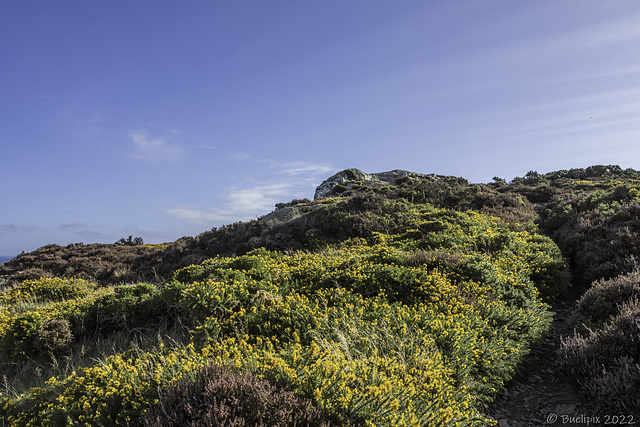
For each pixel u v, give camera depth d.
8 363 6.59
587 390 4.75
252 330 5.57
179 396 3.12
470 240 12.13
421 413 3.57
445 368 4.45
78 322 7.25
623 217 12.54
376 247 12.46
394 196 23.22
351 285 7.39
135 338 6.77
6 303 11.06
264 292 6.57
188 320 6.46
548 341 6.90
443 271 8.15
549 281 9.55
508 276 8.30
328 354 4.07
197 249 19.28
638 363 4.59
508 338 5.96
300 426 2.89
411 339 4.91
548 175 37.06
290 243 16.34
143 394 3.54
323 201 24.62
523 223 17.38
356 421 3.16
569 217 16.16
